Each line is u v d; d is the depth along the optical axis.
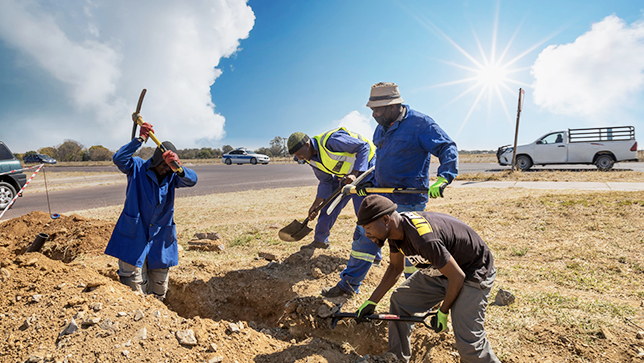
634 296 3.42
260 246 5.90
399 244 2.25
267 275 4.25
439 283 2.48
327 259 4.57
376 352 3.07
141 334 2.35
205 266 4.46
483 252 2.21
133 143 3.11
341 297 3.61
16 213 9.34
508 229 5.92
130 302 2.71
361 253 3.52
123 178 21.23
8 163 10.54
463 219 6.65
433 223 2.12
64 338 2.30
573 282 3.83
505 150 17.11
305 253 4.79
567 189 9.35
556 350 2.61
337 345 2.91
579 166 18.28
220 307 3.99
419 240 2.05
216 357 2.32
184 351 2.32
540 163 16.11
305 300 3.44
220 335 2.56
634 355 2.46
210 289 4.08
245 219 8.10
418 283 2.56
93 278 2.97
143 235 3.19
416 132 3.20
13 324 2.44
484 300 2.22
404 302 2.61
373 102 3.22
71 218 6.36
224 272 4.37
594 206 6.57
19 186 10.74
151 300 2.98
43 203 11.13
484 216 6.73
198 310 3.93
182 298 4.03
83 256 5.23
